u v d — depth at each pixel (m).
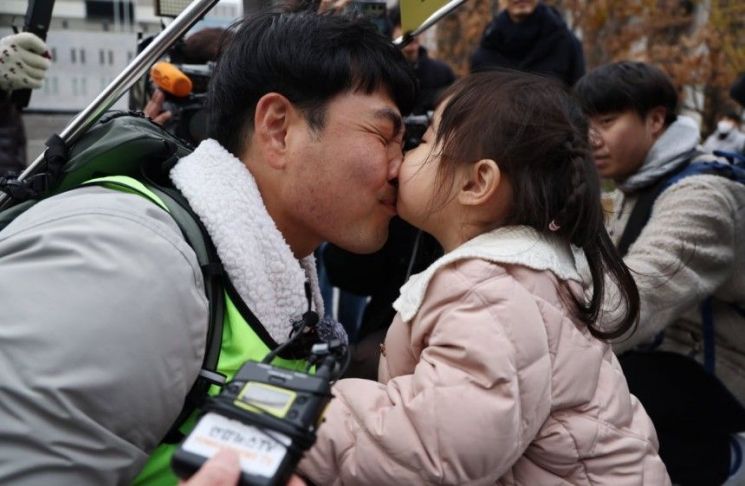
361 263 2.13
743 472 1.79
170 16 1.51
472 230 1.21
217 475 0.64
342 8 1.28
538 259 1.13
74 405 0.78
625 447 1.12
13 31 2.13
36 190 1.07
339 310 3.16
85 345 0.80
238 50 1.11
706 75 6.65
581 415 1.11
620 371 1.25
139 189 1.00
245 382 0.74
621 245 1.96
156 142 1.07
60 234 0.87
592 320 1.18
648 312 1.70
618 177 2.03
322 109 1.07
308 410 0.70
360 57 1.09
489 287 1.08
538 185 1.15
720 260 1.77
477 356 1.02
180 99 2.03
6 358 0.78
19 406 0.77
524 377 1.03
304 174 1.09
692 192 1.81
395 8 2.26
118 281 0.84
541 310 1.09
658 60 7.05
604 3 7.22
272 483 0.65
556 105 1.19
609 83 1.94
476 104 1.19
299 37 1.07
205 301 0.93
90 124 1.13
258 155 1.10
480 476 0.99
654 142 1.99
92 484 0.80
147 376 0.83
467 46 7.83
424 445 0.99
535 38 3.53
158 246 0.89
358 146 1.09
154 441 0.86
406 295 1.20
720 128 5.19
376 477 1.00
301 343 1.01
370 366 1.92
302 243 1.18
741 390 1.90
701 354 1.97
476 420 0.99
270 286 1.03
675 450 1.80
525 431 1.03
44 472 0.77
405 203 1.22
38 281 0.83
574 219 1.18
